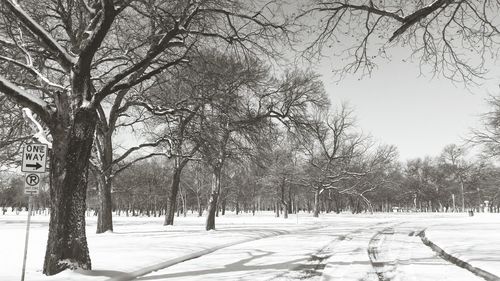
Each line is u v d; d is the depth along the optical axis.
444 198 102.50
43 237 21.48
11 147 23.06
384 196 97.62
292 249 17.39
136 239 20.45
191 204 105.62
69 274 10.21
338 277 10.48
